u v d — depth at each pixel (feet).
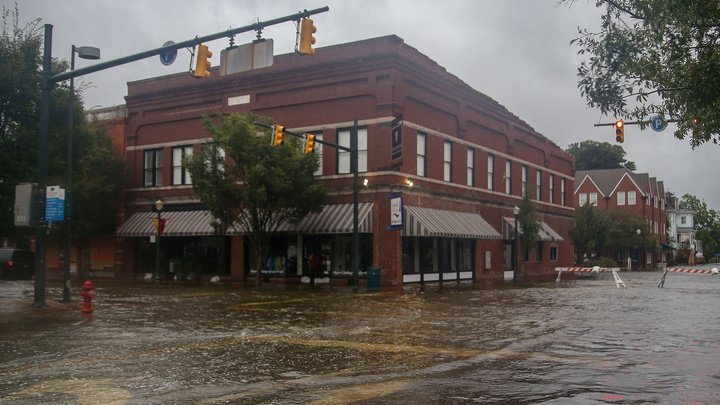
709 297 79.66
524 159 146.41
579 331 47.21
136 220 125.39
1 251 111.65
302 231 101.09
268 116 111.75
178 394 27.09
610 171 292.40
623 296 81.20
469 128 123.44
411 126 105.29
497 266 131.54
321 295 81.30
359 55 103.04
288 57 110.52
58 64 69.31
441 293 85.66
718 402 25.40
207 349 38.86
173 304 68.28
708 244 438.81
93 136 79.77
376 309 63.52
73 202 119.24
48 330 47.14
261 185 94.63
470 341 42.34
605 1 37.42
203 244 119.96
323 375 31.22
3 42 65.10
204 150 98.48
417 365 33.88
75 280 118.83
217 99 118.62
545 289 95.45
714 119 40.32
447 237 111.75
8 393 27.12
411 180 104.47
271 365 33.78
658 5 35.60
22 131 65.46
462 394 27.12
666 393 27.02
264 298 76.23
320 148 106.22
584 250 203.00
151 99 126.52
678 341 42.29
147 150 127.44
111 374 31.27
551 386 28.63
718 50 35.32
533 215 132.26
